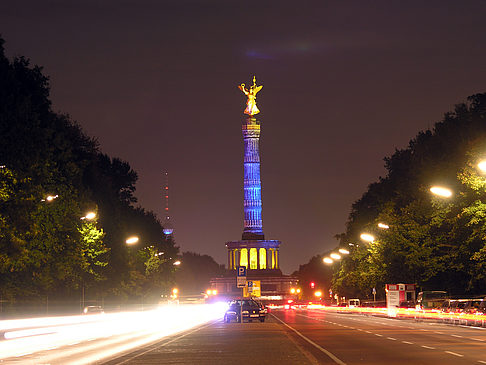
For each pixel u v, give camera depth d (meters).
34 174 67.81
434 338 41.31
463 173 66.75
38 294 77.19
